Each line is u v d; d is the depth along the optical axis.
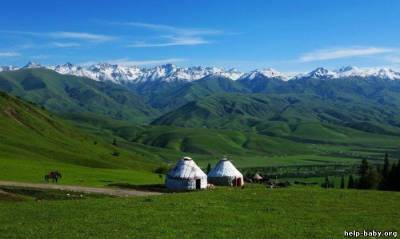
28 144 182.50
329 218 52.78
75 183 96.88
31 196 76.31
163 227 46.28
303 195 70.06
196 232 44.53
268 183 149.75
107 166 177.88
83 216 51.44
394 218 53.50
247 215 53.47
